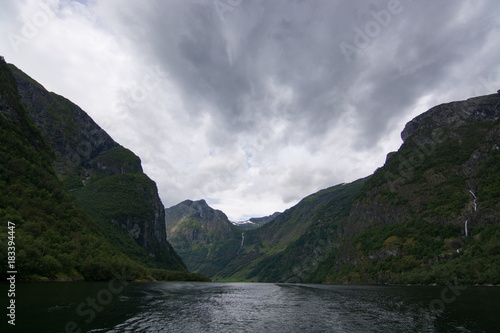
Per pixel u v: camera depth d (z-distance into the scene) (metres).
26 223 94.19
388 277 177.00
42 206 118.44
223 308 61.72
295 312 57.38
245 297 89.62
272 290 128.75
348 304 69.56
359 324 44.72
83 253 109.50
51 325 34.94
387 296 85.12
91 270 103.25
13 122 149.25
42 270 80.19
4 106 147.50
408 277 154.12
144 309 53.34
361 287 140.50
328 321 47.59
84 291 66.62
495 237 135.00
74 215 139.12
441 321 44.78
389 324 44.12
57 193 141.50
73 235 118.00
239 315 53.34
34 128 168.75
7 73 164.88
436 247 171.25
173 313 51.28
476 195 190.62
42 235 96.81
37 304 46.12
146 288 100.06
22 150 139.62
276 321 47.84
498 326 40.94
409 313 52.97
